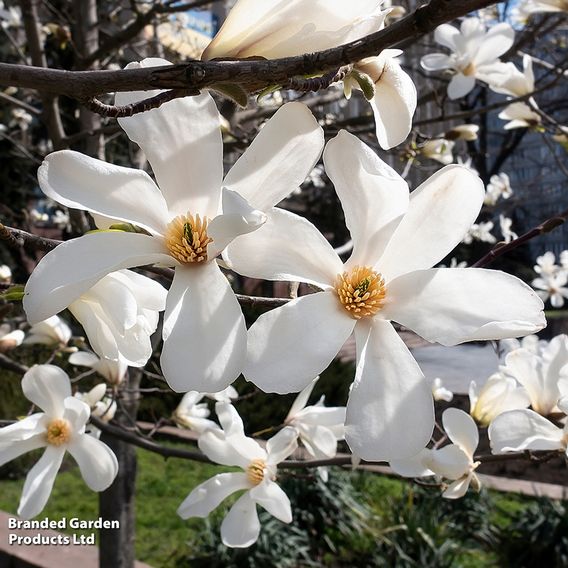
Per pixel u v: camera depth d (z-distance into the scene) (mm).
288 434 434
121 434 528
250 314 1808
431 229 230
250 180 213
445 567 1030
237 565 1047
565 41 1264
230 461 441
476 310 214
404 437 205
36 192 2258
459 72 653
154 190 223
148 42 925
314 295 221
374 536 1125
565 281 1230
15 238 258
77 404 412
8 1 1186
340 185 220
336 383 1741
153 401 1676
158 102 188
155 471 1441
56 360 1180
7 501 1273
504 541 1136
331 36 198
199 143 219
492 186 1530
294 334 211
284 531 1129
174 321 199
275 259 217
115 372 563
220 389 189
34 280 192
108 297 233
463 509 1178
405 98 221
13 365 546
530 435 333
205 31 1368
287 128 209
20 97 1200
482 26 641
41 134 2055
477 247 2809
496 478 1379
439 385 634
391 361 217
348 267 229
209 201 221
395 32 160
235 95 193
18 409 1540
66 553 925
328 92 936
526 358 381
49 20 1010
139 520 1201
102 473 404
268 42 199
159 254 208
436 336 213
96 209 215
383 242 228
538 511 1150
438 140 809
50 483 401
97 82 174
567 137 663
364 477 1329
